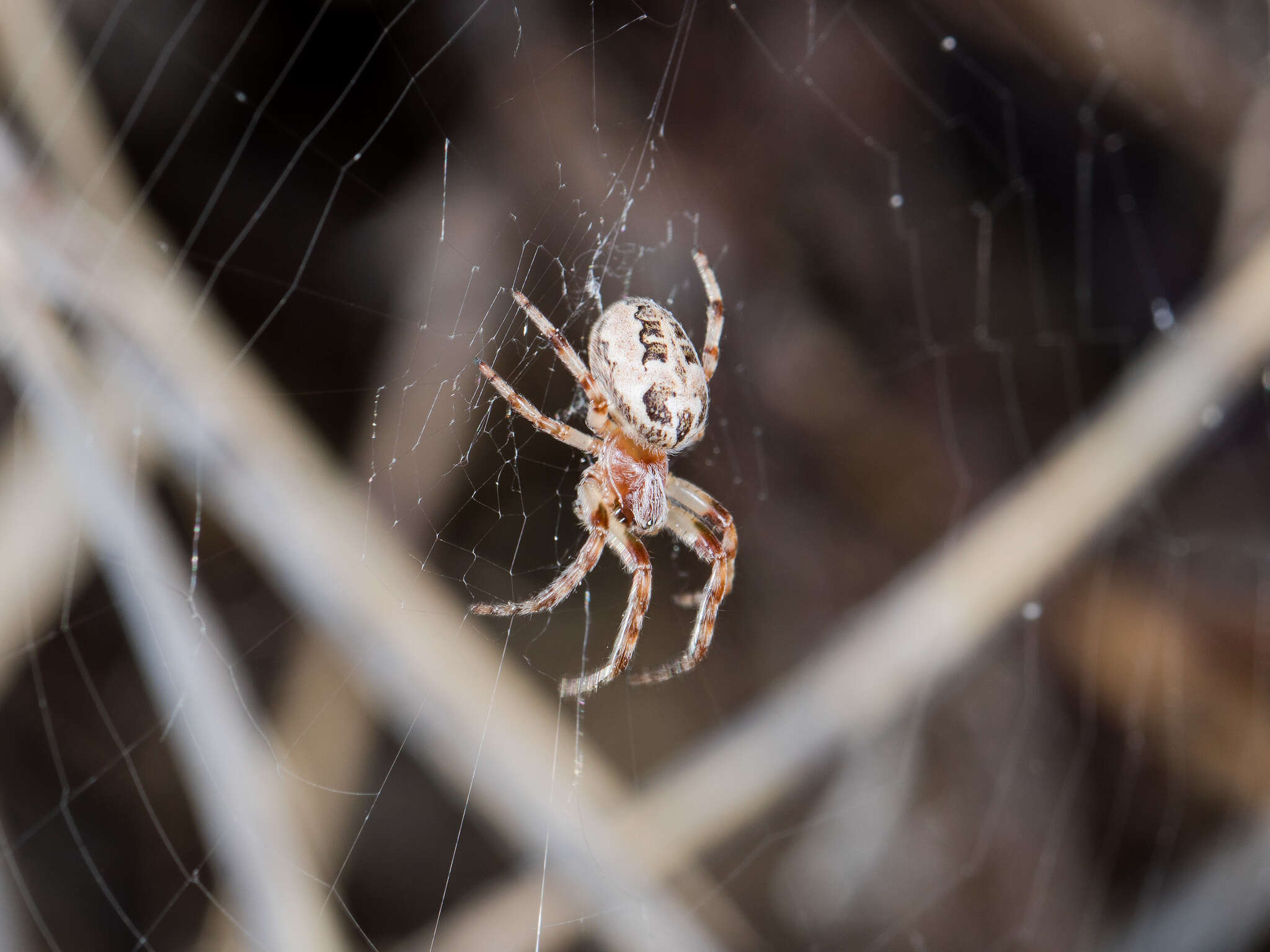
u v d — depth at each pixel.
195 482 0.09
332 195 0.10
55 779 0.09
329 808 0.09
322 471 0.09
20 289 0.09
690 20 0.10
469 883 0.10
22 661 0.09
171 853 0.09
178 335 0.09
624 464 0.09
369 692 0.09
